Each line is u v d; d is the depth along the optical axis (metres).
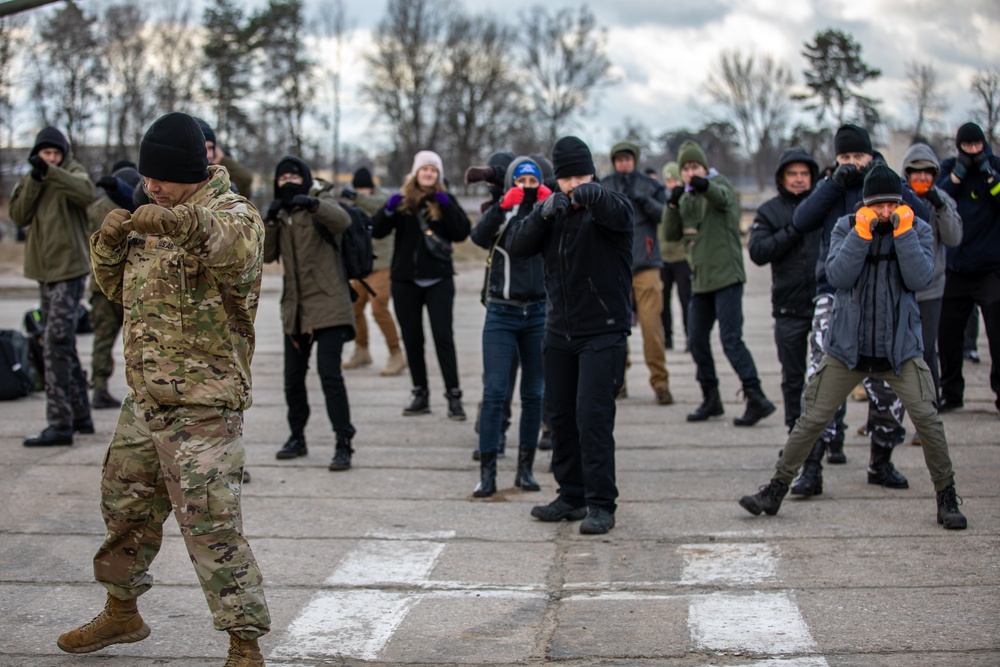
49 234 7.95
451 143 76.69
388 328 11.49
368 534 5.98
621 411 9.41
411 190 8.71
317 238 7.27
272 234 7.32
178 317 3.84
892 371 5.77
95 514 6.38
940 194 7.20
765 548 5.55
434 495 6.80
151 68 52.12
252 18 64.25
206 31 63.34
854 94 63.09
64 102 46.78
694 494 6.68
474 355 13.14
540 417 6.89
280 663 4.24
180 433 3.84
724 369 11.66
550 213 5.77
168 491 3.89
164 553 5.65
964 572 5.06
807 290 7.22
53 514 6.38
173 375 3.84
